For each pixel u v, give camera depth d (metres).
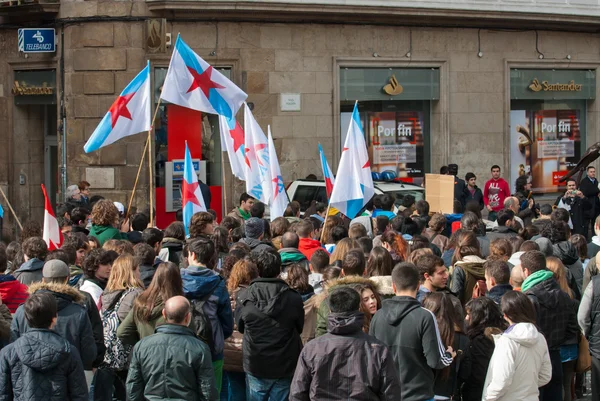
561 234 10.70
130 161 19.72
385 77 21.83
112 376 8.07
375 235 12.02
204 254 7.92
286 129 20.80
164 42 19.69
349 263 8.06
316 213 15.40
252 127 14.13
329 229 12.08
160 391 6.43
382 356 5.91
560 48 23.88
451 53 22.39
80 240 9.73
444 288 7.88
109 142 13.21
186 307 6.56
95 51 19.64
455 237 10.41
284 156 20.80
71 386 6.48
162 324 6.60
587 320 8.66
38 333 6.41
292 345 7.79
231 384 8.76
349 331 5.96
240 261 8.57
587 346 9.20
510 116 23.55
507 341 6.97
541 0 23.00
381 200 14.30
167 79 13.52
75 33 19.69
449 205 15.34
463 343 7.39
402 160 22.31
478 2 22.08
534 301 8.21
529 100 23.91
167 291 7.39
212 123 20.48
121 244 9.14
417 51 21.98
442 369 7.18
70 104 19.88
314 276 8.98
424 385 6.77
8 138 20.98
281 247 10.02
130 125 13.33
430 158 22.66
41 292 6.59
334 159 21.27
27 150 21.38
